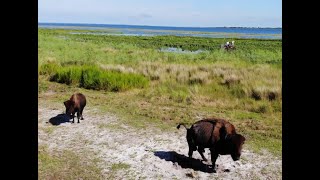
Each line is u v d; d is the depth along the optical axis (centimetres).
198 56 3066
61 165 664
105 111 1113
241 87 1440
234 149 580
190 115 1082
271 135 879
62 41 4450
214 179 619
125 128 929
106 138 843
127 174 634
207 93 1405
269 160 711
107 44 4544
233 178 625
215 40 7106
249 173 647
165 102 1262
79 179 607
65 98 1316
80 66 1862
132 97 1360
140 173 639
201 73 1789
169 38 7569
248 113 1130
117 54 3019
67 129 910
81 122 980
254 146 796
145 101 1287
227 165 685
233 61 2628
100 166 669
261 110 1156
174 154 739
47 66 1912
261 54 3388
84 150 758
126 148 773
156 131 908
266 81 1528
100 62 2319
